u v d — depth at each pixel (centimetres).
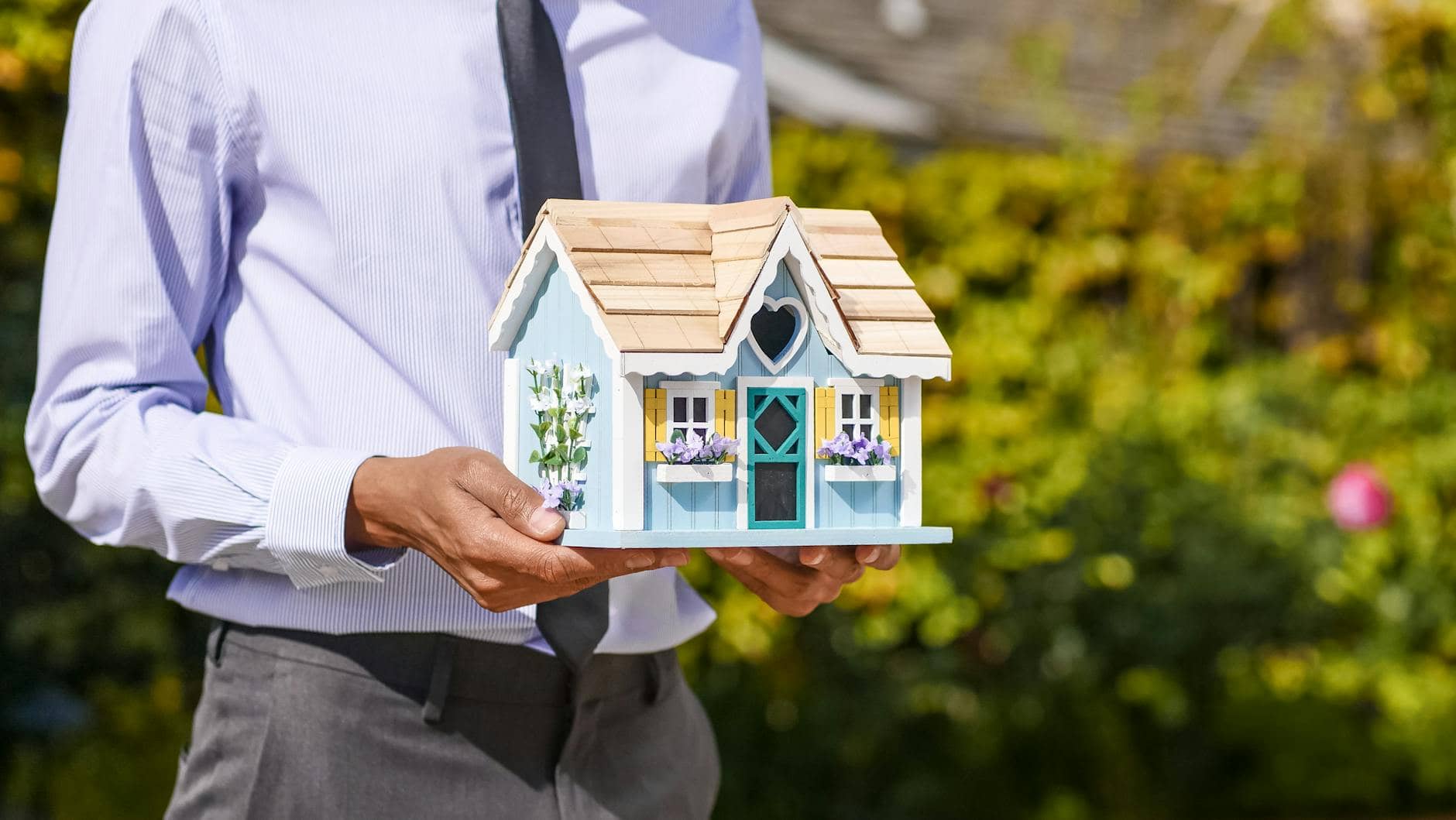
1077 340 565
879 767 520
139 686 451
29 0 402
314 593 164
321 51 167
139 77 163
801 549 160
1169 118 619
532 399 160
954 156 555
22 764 433
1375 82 640
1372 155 639
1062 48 613
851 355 160
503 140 172
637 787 179
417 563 163
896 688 493
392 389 167
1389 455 616
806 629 483
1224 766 589
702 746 198
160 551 166
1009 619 498
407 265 167
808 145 529
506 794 166
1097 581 504
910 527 158
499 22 172
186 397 172
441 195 168
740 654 461
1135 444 537
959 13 670
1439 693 582
